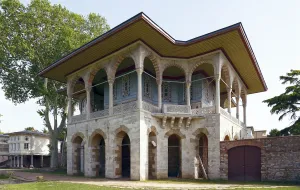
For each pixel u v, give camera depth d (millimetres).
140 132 21516
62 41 35281
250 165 21375
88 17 41969
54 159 37781
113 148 23406
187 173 23672
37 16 34688
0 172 30406
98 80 30953
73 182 19656
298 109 33500
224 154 22562
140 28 20422
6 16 33875
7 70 34906
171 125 24297
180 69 27344
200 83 27922
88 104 26953
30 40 34938
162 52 24531
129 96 26656
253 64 27359
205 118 24047
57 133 38688
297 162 19281
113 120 23875
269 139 20719
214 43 22938
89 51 24156
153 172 23094
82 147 32469
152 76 25406
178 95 28859
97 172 25781
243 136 32375
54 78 31719
